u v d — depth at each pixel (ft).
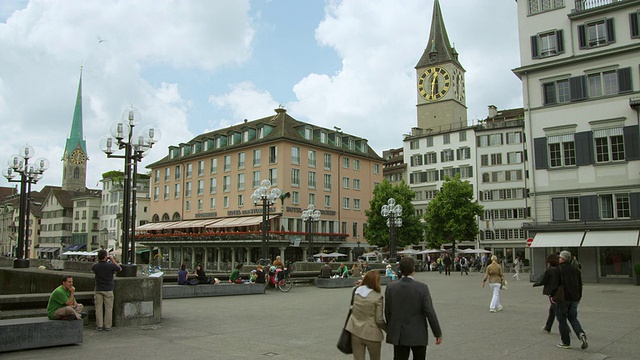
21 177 69.82
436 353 31.86
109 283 40.22
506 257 240.73
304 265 119.03
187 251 254.47
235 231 224.53
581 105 112.27
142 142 49.19
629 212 104.83
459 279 122.52
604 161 108.37
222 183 247.50
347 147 257.96
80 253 259.39
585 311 54.29
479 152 255.09
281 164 219.61
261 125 232.73
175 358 30.12
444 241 199.41
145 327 41.78
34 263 121.49
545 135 116.26
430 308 21.29
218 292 71.97
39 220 432.25
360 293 22.67
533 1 120.47
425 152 277.64
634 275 101.55
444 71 315.99
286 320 46.55
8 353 31.22
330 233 231.09
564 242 106.42
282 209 215.92
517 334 39.06
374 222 216.74
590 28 112.47
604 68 109.81
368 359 29.32
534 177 116.78
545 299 67.82
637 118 105.29
